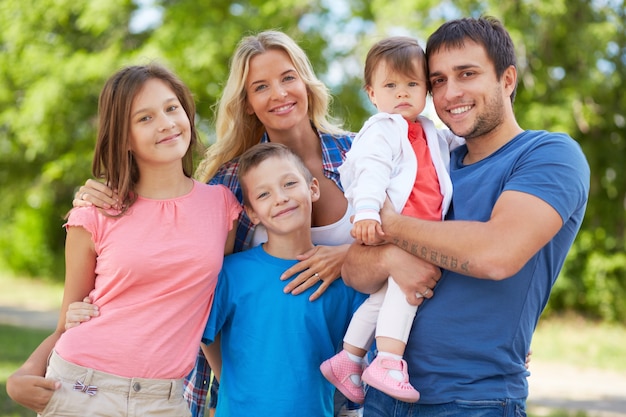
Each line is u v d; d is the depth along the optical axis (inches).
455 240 99.4
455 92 107.3
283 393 113.9
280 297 117.4
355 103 605.3
